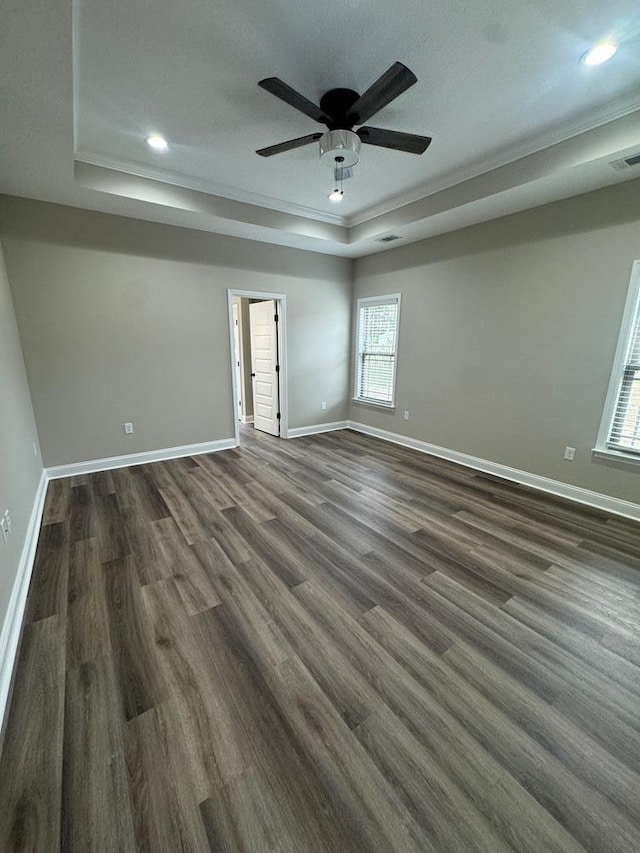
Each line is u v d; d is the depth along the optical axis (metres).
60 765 1.21
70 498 3.22
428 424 4.62
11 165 2.58
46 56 1.62
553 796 1.14
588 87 2.15
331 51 1.88
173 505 3.12
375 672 1.57
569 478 3.33
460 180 3.23
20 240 3.18
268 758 1.24
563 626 1.84
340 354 5.70
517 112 2.39
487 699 1.45
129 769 1.20
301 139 2.23
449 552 2.47
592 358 3.08
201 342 4.32
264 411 5.72
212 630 1.78
